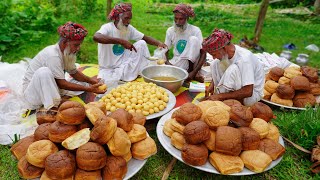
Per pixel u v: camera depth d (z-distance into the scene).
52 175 2.34
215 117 2.81
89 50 6.32
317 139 3.28
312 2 12.29
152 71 4.70
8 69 4.42
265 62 4.93
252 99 3.81
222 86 3.74
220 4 12.34
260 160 2.67
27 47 6.21
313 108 3.88
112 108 3.66
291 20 10.22
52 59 3.64
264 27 9.16
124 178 2.55
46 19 7.30
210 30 8.62
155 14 9.98
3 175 2.94
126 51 4.89
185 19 4.75
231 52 3.57
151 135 3.62
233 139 2.67
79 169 2.45
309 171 3.15
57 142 2.54
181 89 4.59
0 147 3.29
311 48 7.21
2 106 3.78
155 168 3.12
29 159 2.43
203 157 2.71
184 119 2.88
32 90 3.66
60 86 3.84
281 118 3.83
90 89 3.95
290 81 4.17
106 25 4.64
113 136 2.53
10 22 6.53
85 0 8.92
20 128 3.48
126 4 4.57
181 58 4.90
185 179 2.98
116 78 4.61
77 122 2.55
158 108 3.71
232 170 2.65
